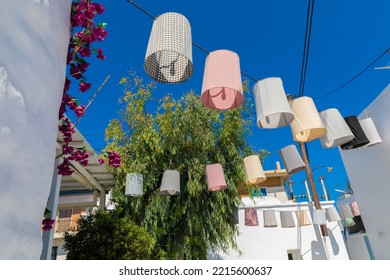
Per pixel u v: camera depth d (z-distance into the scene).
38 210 1.26
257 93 2.62
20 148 1.15
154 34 2.28
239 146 6.98
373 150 6.59
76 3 1.98
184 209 6.17
